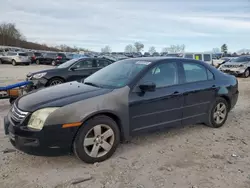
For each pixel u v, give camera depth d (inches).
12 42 3432.6
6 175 124.0
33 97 142.2
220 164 138.1
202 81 187.5
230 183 119.2
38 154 126.6
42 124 124.1
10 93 264.7
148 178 123.2
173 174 127.2
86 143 133.0
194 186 116.3
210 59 810.2
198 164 138.0
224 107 202.4
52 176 123.8
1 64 1266.0
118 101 143.1
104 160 140.6
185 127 200.4
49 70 361.1
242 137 180.9
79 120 129.1
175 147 160.9
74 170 130.0
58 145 127.0
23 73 755.4
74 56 1299.2
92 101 134.6
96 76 179.9
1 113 239.0
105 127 139.6
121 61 189.8
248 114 245.6
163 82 165.5
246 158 146.1
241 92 386.0
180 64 178.4
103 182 119.2
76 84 166.7
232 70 639.1
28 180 120.0
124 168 132.7
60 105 128.0
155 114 159.5
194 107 180.9
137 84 152.9
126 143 165.9
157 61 168.7
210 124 196.5
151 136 179.5
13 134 129.0
